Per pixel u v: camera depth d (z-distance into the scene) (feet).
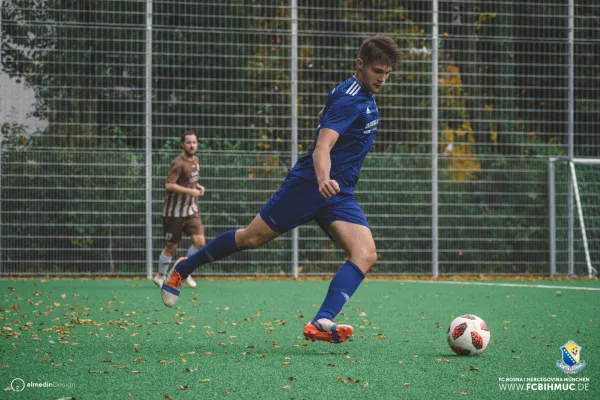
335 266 45.93
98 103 43.73
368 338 22.52
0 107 42.65
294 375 16.65
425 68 46.60
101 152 43.70
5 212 43.11
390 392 15.11
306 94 45.75
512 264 47.24
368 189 46.11
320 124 19.35
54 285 39.40
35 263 43.47
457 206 46.88
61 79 43.34
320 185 18.56
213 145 45.14
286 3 46.62
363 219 19.97
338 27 46.88
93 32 43.55
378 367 17.72
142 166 44.09
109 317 27.04
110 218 43.96
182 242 45.01
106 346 20.33
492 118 47.32
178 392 14.89
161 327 24.44
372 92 19.76
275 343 21.06
